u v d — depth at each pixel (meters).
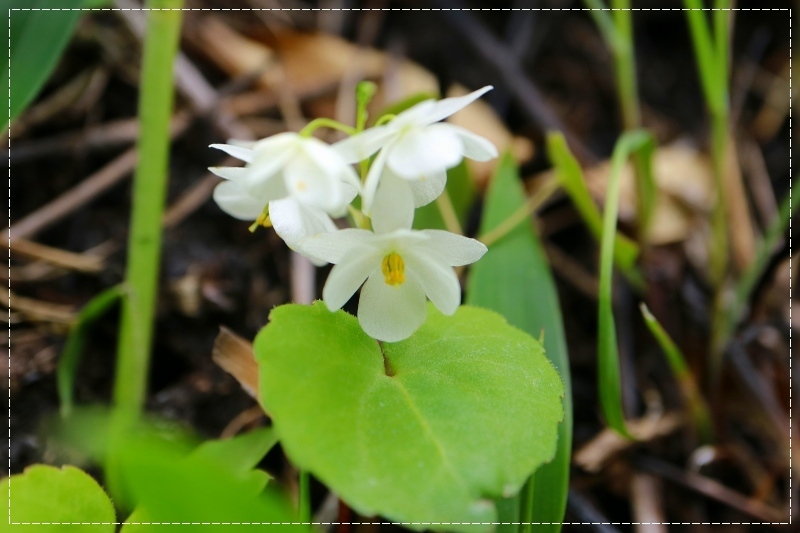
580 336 0.21
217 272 0.20
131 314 0.17
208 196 0.21
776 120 0.27
